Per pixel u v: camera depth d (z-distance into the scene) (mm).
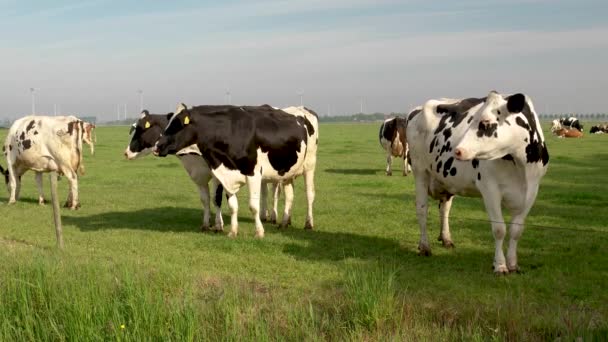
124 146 44031
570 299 7062
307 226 12094
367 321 6055
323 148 39062
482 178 8039
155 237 11281
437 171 8953
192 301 6387
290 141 11203
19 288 6668
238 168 10922
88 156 34125
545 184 18938
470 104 8805
